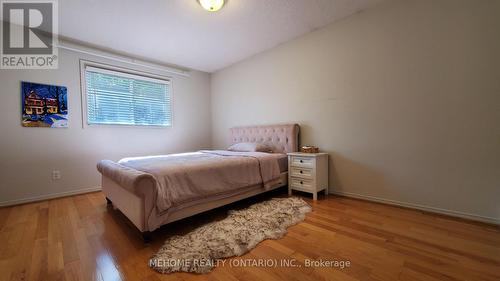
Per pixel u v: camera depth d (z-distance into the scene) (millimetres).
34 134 2793
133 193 1690
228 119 4473
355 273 1283
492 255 1434
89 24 2668
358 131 2652
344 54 2725
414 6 2211
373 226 1905
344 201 2615
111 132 3432
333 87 2848
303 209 2314
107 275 1300
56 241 1715
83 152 3168
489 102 1875
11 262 1432
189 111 4477
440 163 2123
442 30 2070
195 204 1982
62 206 2580
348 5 2441
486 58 1876
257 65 3809
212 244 1610
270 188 2742
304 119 3184
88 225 2021
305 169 2768
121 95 3564
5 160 2615
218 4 2242
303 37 3125
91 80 3252
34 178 2793
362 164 2639
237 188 2330
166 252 1513
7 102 2621
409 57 2260
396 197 2404
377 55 2467
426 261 1384
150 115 3928
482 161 1921
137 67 3723
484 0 1873
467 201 2002
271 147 3455
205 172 2068
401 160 2354
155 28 2797
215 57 3887
